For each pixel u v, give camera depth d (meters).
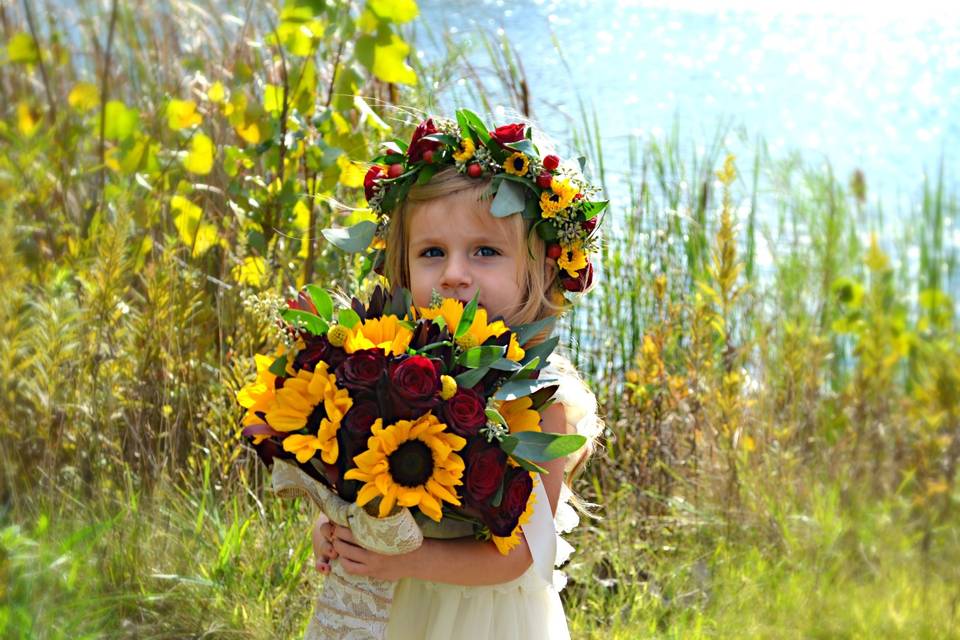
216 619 2.70
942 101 9.06
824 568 3.45
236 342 3.27
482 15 9.68
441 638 1.88
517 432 1.69
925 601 3.24
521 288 1.95
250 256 3.48
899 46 11.77
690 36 11.47
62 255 3.58
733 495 3.56
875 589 3.33
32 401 3.12
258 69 4.10
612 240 3.88
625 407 3.56
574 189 1.95
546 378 1.79
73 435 3.07
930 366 4.22
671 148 5.20
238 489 3.04
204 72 4.22
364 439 1.60
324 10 3.35
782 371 3.96
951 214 5.56
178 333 3.20
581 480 3.53
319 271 3.44
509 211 1.87
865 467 3.93
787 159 6.16
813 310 4.39
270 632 2.68
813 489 3.75
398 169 1.99
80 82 4.52
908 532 3.65
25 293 3.41
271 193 3.40
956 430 3.98
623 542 3.32
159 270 3.23
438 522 1.81
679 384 3.60
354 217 3.16
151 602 2.73
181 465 3.17
